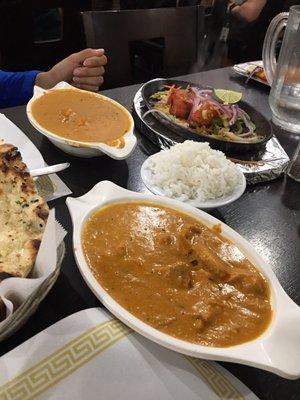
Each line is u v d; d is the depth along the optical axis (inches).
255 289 28.1
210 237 32.4
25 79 66.5
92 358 24.4
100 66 66.8
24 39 87.1
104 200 33.5
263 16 111.9
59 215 38.0
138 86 66.2
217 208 42.1
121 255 29.4
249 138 54.0
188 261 30.3
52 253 24.2
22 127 50.4
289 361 23.0
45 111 48.1
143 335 24.5
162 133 52.4
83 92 53.0
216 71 77.0
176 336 24.9
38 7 84.4
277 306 27.1
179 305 26.7
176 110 56.7
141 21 76.0
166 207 34.9
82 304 30.0
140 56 102.4
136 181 45.0
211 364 25.6
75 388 23.1
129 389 23.5
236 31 115.6
